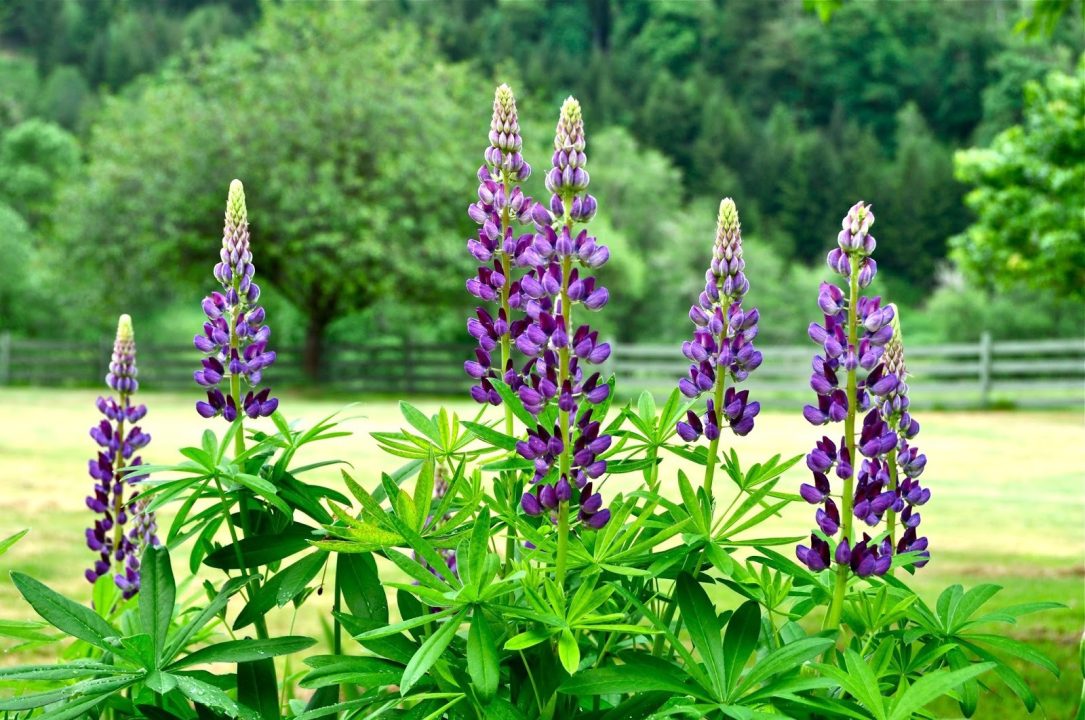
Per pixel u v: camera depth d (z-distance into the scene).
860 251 1.62
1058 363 19.78
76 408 19.12
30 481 9.74
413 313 25.09
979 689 1.82
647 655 1.63
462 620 1.53
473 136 25.67
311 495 1.89
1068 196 20.59
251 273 1.96
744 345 1.77
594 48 76.56
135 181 23.95
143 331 31.97
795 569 1.65
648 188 35.22
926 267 59.69
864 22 77.88
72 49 84.88
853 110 77.56
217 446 1.89
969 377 23.73
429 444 1.86
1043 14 6.15
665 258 31.42
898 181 61.12
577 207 1.62
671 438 1.89
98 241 23.95
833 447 1.65
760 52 80.06
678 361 22.70
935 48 78.50
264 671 1.84
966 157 21.73
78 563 6.11
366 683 1.61
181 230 23.41
